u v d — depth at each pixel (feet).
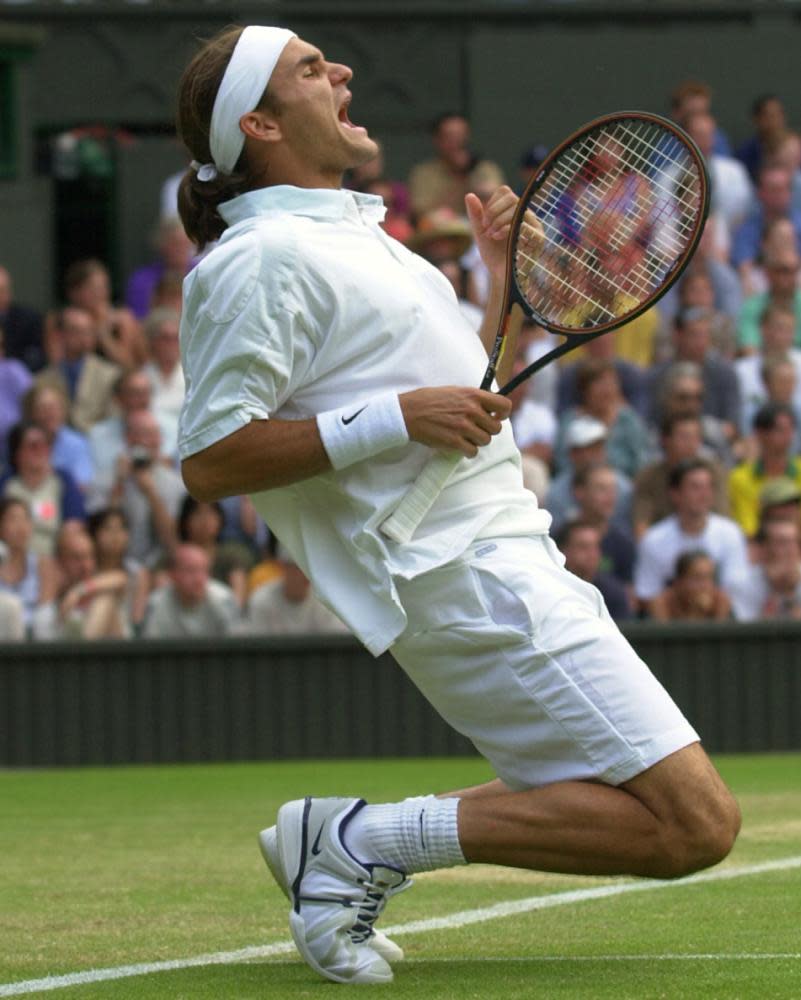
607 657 32.09
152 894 46.11
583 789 32.12
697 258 112.47
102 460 102.42
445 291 35.37
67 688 89.25
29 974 34.09
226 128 34.60
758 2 124.67
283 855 33.30
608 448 101.71
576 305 38.63
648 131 39.47
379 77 121.90
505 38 122.21
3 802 72.02
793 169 120.88
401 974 33.32
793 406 107.96
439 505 33.35
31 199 116.06
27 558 92.53
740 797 68.08
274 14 121.19
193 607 90.53
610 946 36.60
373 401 32.58
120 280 120.67
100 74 120.37
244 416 32.73
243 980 32.94
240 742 89.51
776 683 90.22
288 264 33.01
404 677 89.71
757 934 37.88
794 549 94.27
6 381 106.83
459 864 32.99
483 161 117.60
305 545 34.17
